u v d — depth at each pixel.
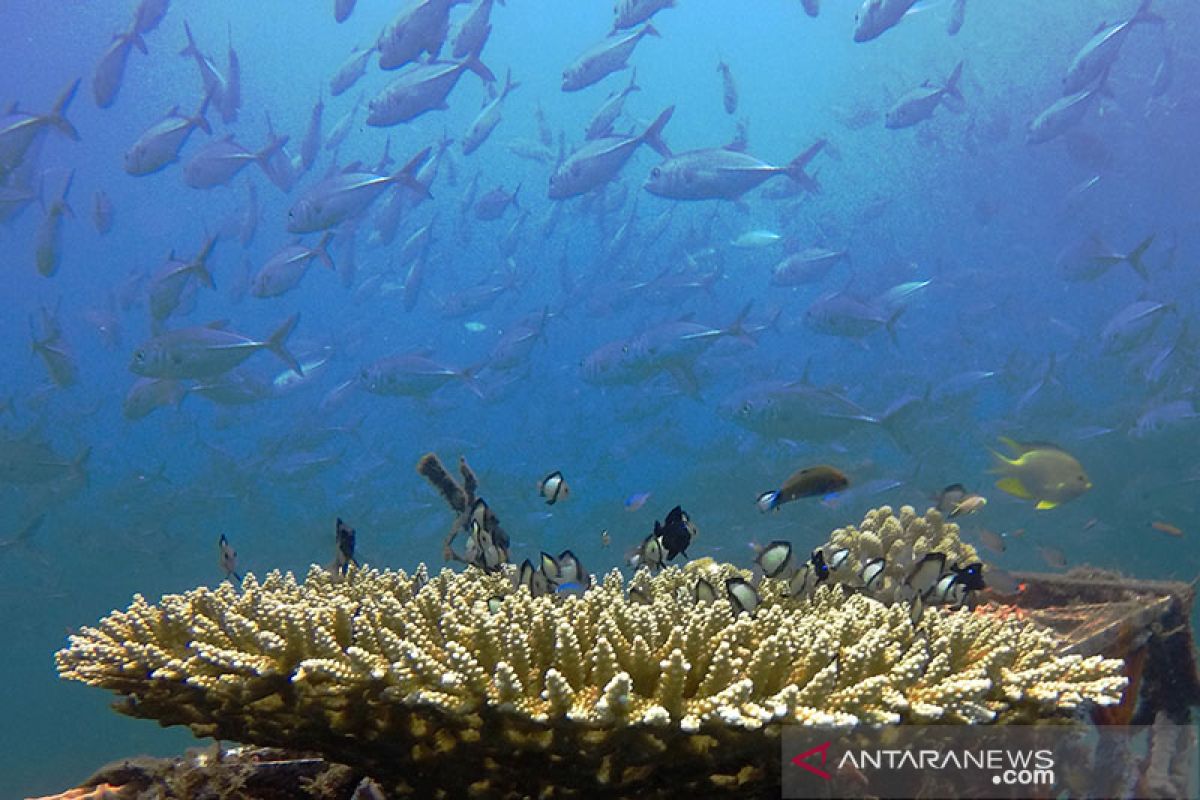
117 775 3.61
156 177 56.31
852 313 11.71
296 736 2.97
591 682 2.61
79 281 57.66
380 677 2.51
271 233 54.09
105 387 42.38
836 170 44.16
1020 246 31.70
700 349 11.84
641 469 21.27
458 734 2.62
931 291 23.64
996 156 37.84
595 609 3.11
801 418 10.01
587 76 10.09
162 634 3.13
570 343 39.47
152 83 55.12
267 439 20.84
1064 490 5.25
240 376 13.89
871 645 2.67
